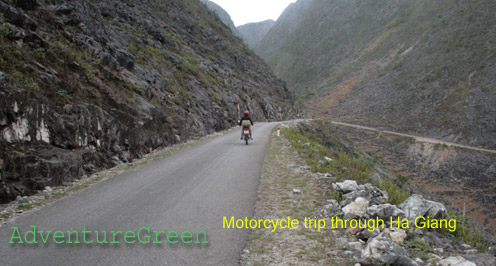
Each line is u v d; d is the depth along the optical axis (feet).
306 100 461.78
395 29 517.14
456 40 356.59
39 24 35.27
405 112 312.29
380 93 374.02
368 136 281.95
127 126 35.53
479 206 146.10
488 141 222.07
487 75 281.74
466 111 258.37
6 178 19.51
